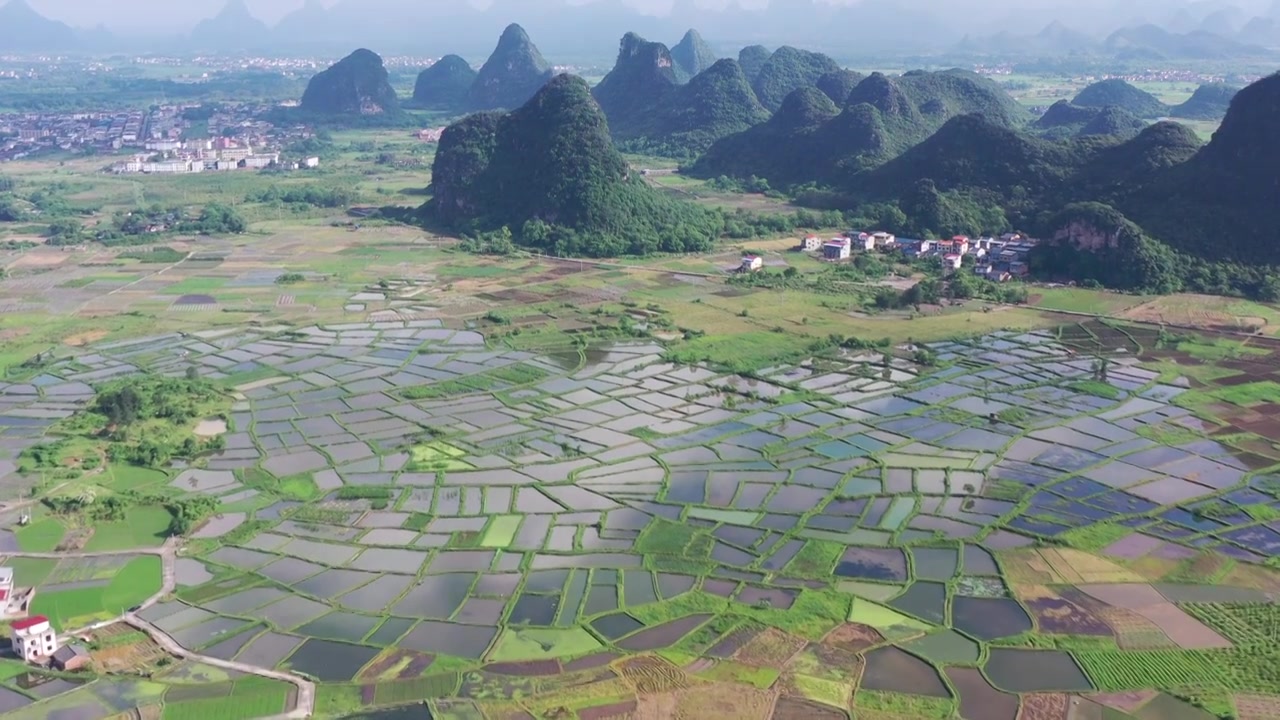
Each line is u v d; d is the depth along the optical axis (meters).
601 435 140.62
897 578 103.00
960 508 118.31
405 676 86.75
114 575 103.75
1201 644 91.69
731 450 135.25
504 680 86.12
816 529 113.19
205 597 99.56
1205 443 136.75
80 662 88.06
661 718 81.25
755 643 91.50
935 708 82.75
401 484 124.50
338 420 145.62
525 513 117.12
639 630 93.62
